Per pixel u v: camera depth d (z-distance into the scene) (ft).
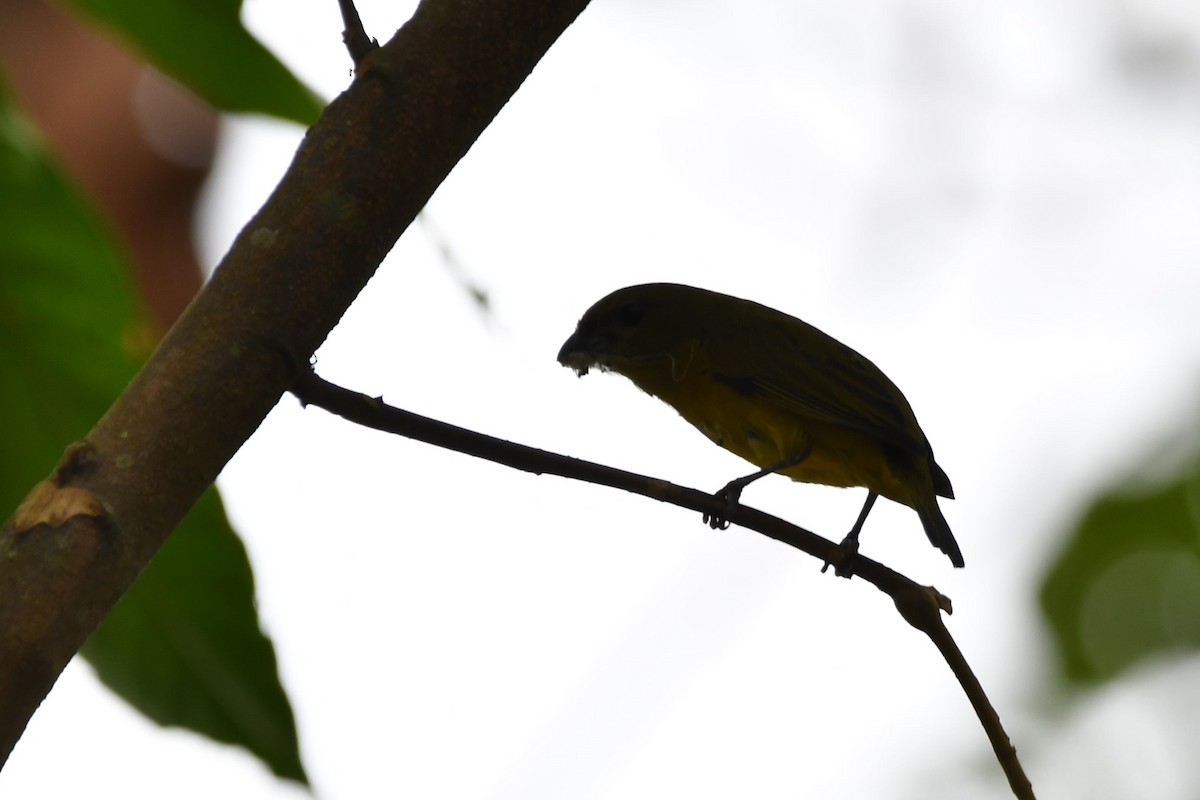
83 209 17.87
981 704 17.65
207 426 13.70
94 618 12.62
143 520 13.10
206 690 17.97
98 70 35.58
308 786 17.97
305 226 14.52
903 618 18.15
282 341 14.19
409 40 15.29
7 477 18.04
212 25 18.81
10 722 11.93
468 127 15.31
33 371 17.98
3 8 35.86
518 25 15.48
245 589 18.26
